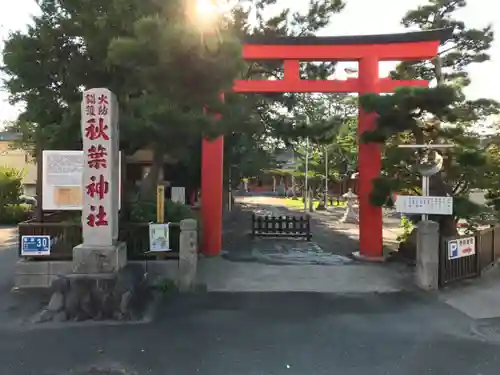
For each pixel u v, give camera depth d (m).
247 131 11.73
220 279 10.27
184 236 9.32
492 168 11.44
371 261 12.32
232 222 23.22
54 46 10.27
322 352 6.16
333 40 12.53
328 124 16.09
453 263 10.05
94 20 9.47
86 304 7.48
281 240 16.64
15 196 23.20
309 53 12.58
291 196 54.41
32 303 8.38
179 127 9.53
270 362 5.83
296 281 10.14
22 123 13.54
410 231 13.44
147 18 7.05
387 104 10.89
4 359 5.86
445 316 7.78
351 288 9.62
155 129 9.59
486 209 11.38
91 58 10.14
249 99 16.50
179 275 9.34
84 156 8.23
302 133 16.03
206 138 10.41
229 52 7.20
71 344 6.38
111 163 8.25
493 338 6.75
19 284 9.48
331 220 25.30
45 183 9.79
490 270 11.52
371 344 6.47
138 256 9.86
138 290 8.03
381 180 11.79
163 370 5.57
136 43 7.31
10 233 18.89
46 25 10.43
